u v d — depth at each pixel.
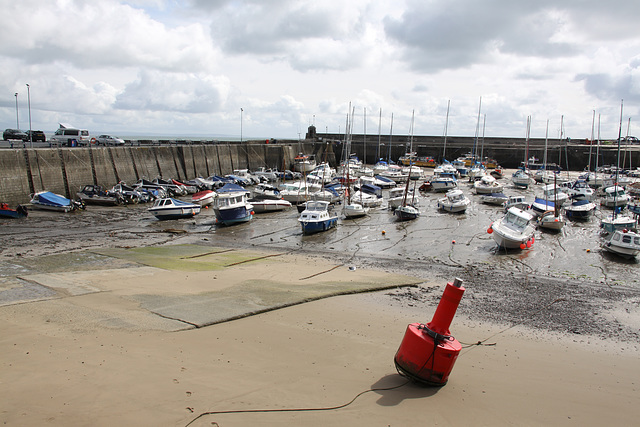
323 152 85.12
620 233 23.36
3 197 32.16
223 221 31.17
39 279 13.57
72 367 7.41
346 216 34.56
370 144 86.81
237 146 63.44
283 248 24.38
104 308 10.91
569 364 9.96
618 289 17.69
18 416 5.80
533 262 22.00
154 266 16.97
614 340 12.02
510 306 14.73
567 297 16.19
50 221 29.91
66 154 37.44
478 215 36.41
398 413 6.75
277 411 6.50
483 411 7.17
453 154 84.50
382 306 13.47
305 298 13.21
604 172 62.69
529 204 38.31
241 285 14.46
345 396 7.18
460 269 20.25
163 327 9.84
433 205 41.50
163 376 7.32
